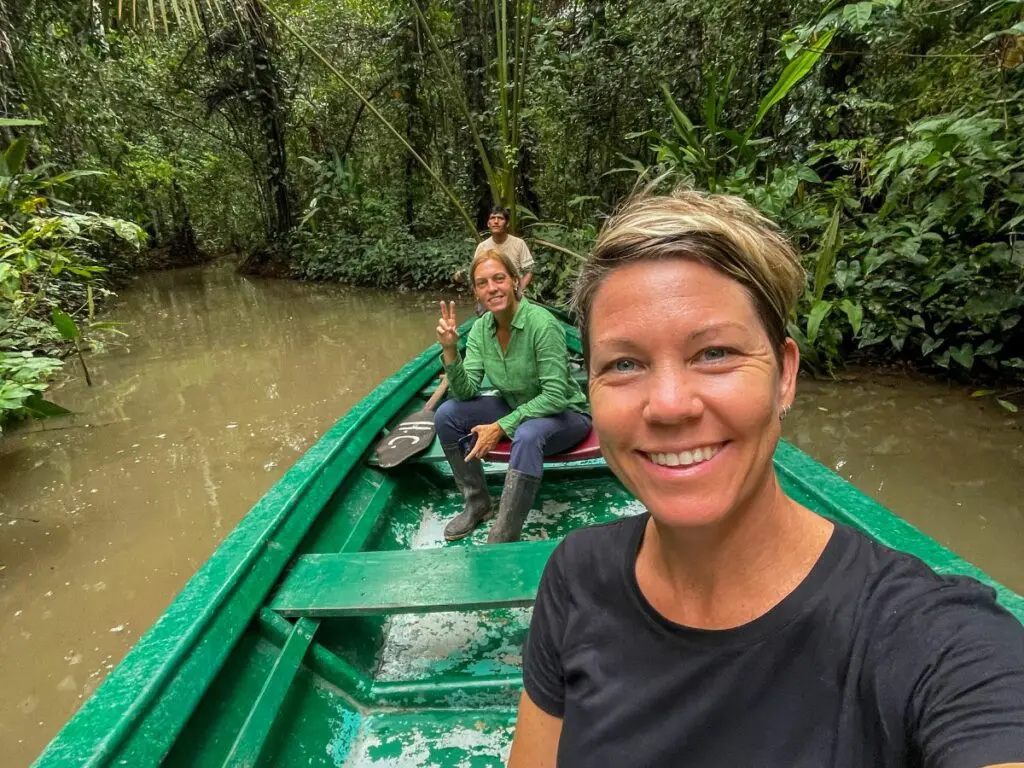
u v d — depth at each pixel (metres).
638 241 0.56
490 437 2.07
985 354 4.07
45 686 2.09
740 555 0.59
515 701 1.52
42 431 4.25
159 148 12.01
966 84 4.22
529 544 1.72
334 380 5.40
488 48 8.84
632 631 0.64
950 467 3.22
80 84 7.29
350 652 1.64
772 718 0.54
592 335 0.61
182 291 11.29
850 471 3.21
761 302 0.57
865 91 5.09
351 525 2.09
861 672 0.52
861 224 4.82
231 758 1.16
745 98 6.43
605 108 7.78
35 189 4.60
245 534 1.62
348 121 12.64
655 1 6.91
